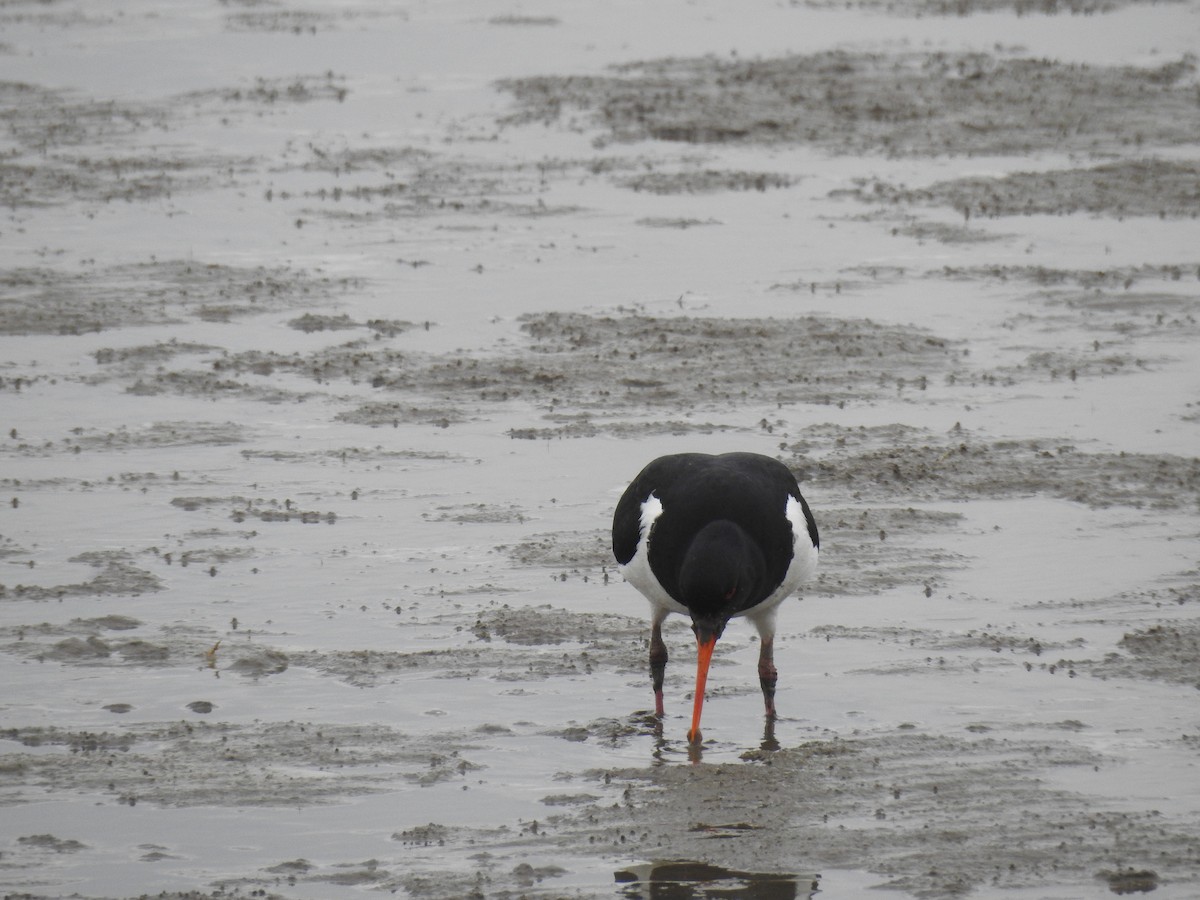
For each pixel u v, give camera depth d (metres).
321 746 10.38
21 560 13.55
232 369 19.09
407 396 18.20
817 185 29.02
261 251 24.61
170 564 13.51
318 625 12.32
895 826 9.24
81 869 8.83
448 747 10.42
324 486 15.43
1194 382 18.42
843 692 11.24
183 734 10.52
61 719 10.72
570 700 11.18
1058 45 42.09
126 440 16.73
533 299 22.02
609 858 8.94
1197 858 8.80
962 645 11.91
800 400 17.91
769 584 10.68
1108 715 10.71
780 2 49.91
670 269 23.52
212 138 33.03
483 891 8.57
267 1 50.16
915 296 22.02
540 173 29.95
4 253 24.30
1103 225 25.91
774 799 9.63
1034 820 9.27
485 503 14.96
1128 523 14.31
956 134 32.84
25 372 18.95
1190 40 42.69
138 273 23.25
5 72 39.91
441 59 41.31
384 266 23.77
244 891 8.59
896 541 13.97
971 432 16.80
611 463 15.99
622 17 47.16
